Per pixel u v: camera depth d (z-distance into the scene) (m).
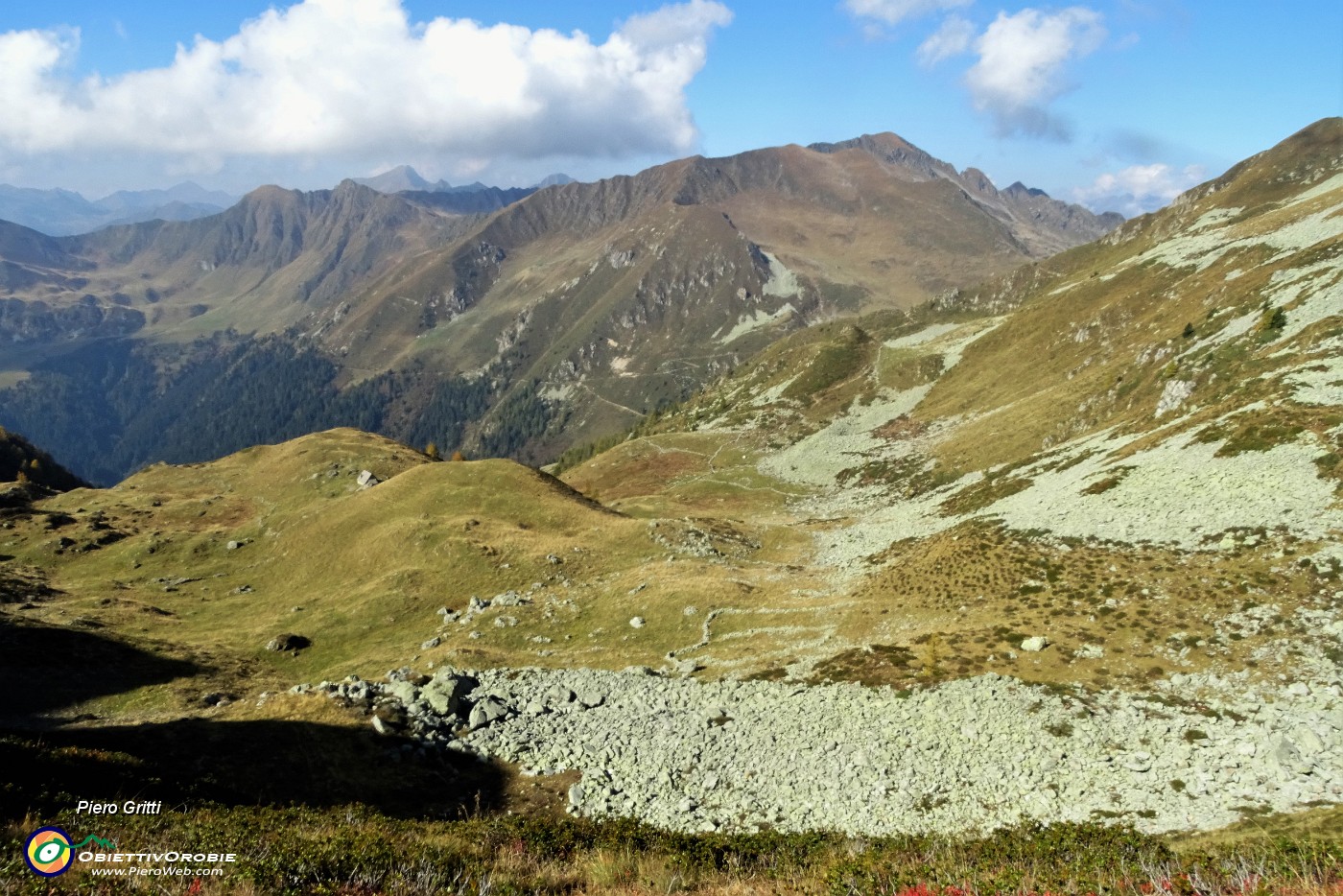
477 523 101.50
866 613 61.47
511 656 62.56
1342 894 11.35
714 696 49.41
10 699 61.00
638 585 77.50
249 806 28.80
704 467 196.50
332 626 82.06
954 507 102.50
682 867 19.70
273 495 148.75
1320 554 44.78
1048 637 46.72
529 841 22.30
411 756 38.91
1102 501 67.69
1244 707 36.22
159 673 69.56
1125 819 29.83
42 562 112.50
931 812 33.19
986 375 197.00
